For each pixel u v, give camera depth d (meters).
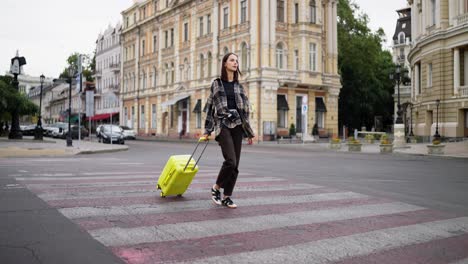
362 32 54.47
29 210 5.67
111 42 74.94
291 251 4.14
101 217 5.33
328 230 4.97
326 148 28.81
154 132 57.94
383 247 4.37
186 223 5.11
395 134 27.38
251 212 5.82
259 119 38.31
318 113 42.75
